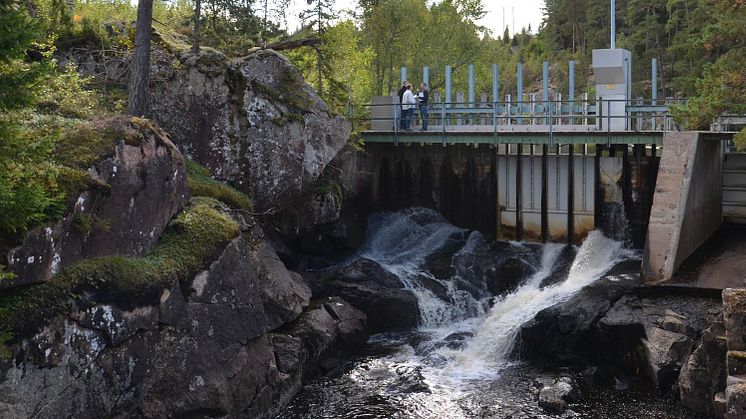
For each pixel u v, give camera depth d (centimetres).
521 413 1836
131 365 1512
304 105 2302
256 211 2238
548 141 2691
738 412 1595
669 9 5003
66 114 1830
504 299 2547
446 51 5275
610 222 2752
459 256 2769
